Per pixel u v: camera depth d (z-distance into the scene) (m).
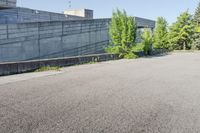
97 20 35.97
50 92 8.98
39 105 7.14
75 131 5.11
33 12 34.03
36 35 27.92
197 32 56.22
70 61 20.23
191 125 5.57
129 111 6.61
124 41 29.92
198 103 7.55
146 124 5.61
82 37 33.75
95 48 35.94
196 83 11.28
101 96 8.38
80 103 7.40
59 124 5.53
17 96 8.29
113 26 30.72
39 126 5.39
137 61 25.25
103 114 6.31
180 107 7.08
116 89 9.65
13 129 5.20
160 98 8.17
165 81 11.80
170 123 5.70
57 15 38.09
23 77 13.09
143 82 11.44
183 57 32.53
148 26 51.72
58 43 30.44
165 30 50.50
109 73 14.74
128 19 30.53
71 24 31.92
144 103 7.48
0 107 6.91
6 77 13.13
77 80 11.92
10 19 30.92
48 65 17.70
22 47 26.70
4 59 25.08
